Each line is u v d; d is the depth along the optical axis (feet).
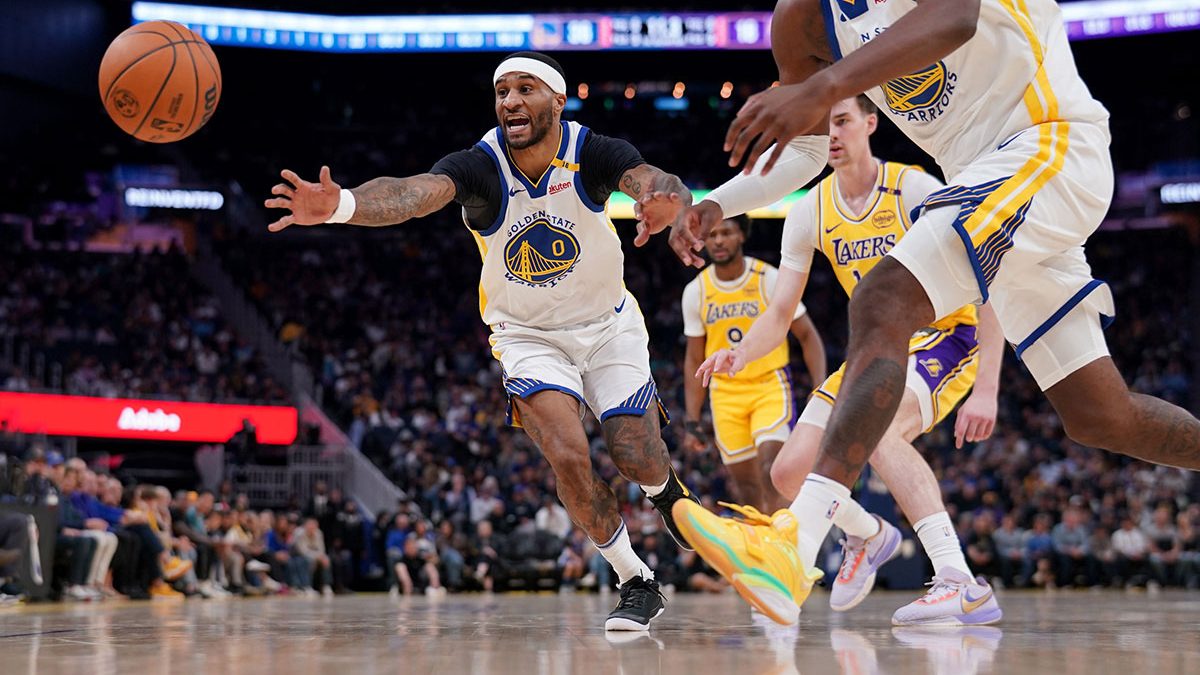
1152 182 90.02
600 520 12.09
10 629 13.25
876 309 9.44
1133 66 91.76
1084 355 11.02
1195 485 64.34
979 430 14.15
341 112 94.38
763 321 15.15
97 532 31.17
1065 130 10.30
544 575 46.80
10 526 27.04
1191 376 79.71
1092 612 18.30
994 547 50.01
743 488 21.29
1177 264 86.89
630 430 12.07
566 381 12.20
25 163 74.59
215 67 12.62
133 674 7.19
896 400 9.16
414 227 89.10
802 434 14.60
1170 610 19.35
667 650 9.05
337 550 44.29
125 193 79.56
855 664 7.66
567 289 12.34
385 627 13.25
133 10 80.84
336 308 78.95
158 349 66.03
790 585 8.63
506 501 53.83
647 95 96.32
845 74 8.39
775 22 11.24
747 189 10.79
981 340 14.23
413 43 86.89
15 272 69.56
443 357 74.79
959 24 8.63
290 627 13.44
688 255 10.09
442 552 45.68
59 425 51.60
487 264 12.41
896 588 42.68
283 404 59.06
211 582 36.78
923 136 11.28
